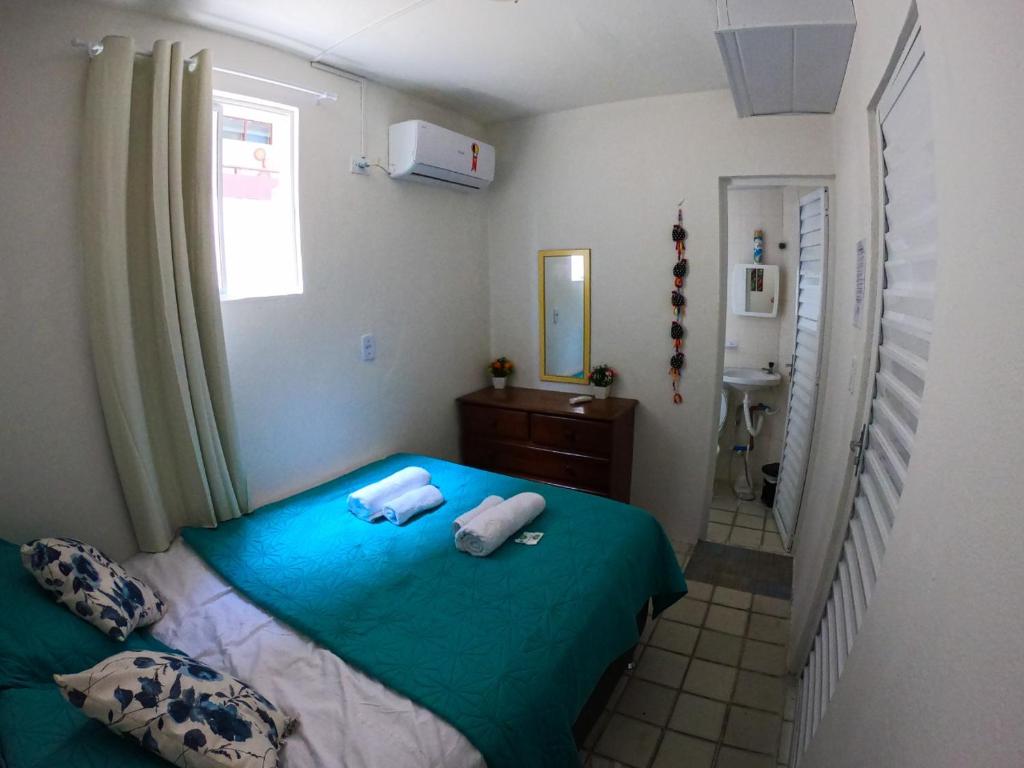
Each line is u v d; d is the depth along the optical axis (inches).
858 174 67.9
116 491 74.0
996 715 20.4
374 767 44.3
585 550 76.5
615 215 124.3
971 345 27.0
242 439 88.4
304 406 97.7
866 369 62.5
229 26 78.4
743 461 153.4
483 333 142.7
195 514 80.4
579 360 135.0
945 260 31.6
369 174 105.3
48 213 65.6
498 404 128.4
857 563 57.1
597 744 74.6
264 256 95.3
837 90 83.5
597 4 73.2
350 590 66.9
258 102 86.7
